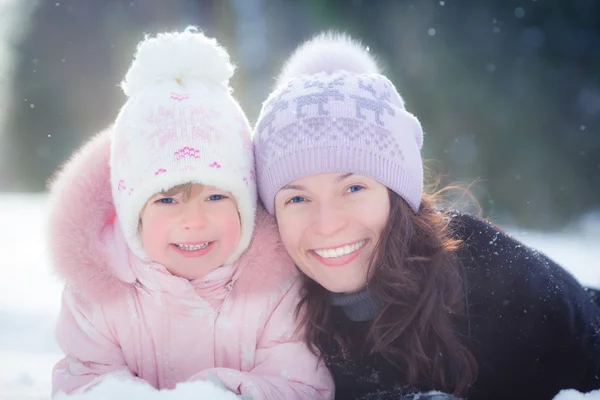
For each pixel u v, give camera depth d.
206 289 2.25
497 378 2.29
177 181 2.10
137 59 2.32
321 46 2.54
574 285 2.44
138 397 1.79
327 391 2.26
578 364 2.31
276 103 2.28
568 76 12.65
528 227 9.29
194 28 2.49
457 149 12.18
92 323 2.24
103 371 2.21
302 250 2.20
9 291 4.27
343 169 2.11
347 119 2.14
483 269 2.30
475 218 2.49
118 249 2.25
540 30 12.93
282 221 2.21
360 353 2.31
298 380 2.21
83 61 15.10
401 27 13.23
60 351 3.01
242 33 13.85
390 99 2.32
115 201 2.22
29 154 14.84
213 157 2.13
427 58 12.88
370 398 2.24
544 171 11.80
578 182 11.66
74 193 2.23
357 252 2.20
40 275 4.82
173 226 2.14
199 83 2.29
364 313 2.32
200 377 2.06
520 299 2.25
